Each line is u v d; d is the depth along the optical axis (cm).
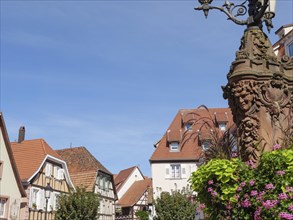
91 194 2827
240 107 548
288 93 552
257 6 588
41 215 2986
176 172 3594
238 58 555
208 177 432
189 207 2705
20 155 3125
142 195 5556
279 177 387
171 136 3694
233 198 411
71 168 4269
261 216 383
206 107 573
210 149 539
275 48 2186
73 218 2669
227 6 610
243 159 534
